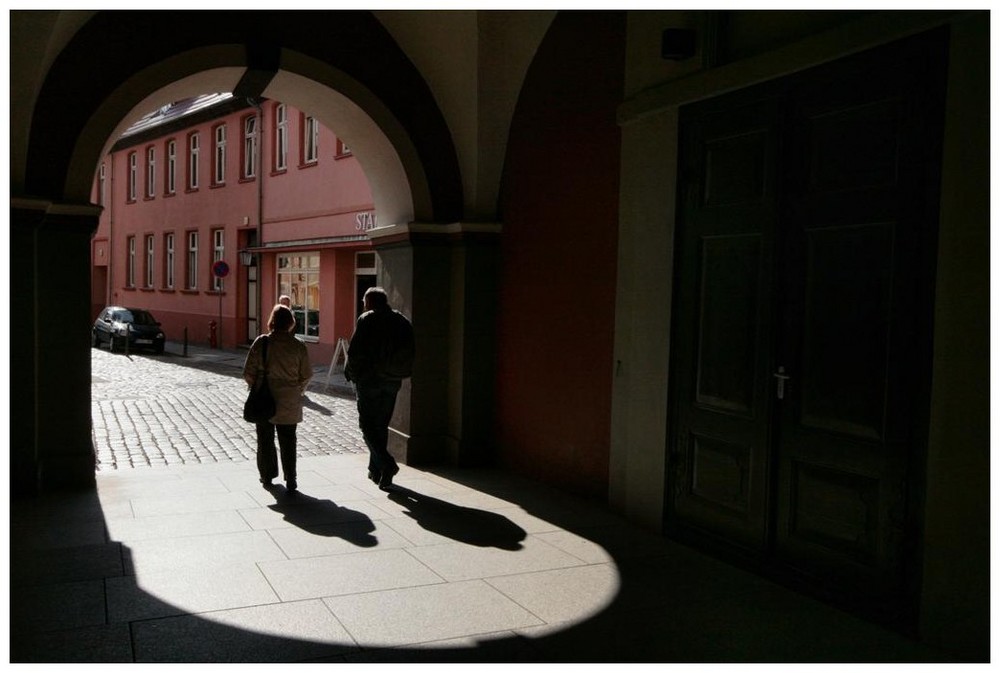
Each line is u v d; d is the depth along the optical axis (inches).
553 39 302.7
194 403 554.3
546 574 211.2
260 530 249.1
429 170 348.2
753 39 213.3
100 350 1024.9
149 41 300.0
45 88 286.7
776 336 203.5
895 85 174.2
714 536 226.1
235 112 1013.2
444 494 299.6
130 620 177.8
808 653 165.3
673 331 239.8
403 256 358.3
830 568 191.2
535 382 322.7
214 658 159.2
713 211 223.6
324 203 838.5
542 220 314.8
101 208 294.7
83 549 228.1
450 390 359.3
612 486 274.4
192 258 1152.8
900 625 174.9
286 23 320.5
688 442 235.0
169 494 295.3
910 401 171.3
